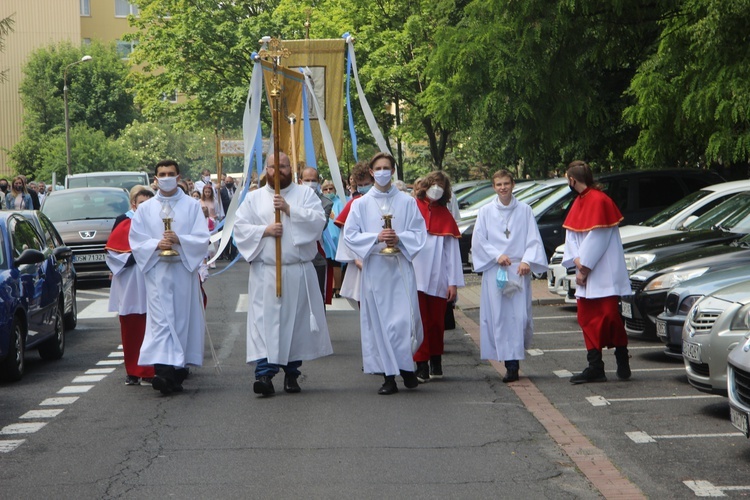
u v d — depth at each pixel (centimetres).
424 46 4109
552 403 1062
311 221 1113
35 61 8031
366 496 724
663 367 1264
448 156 5341
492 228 1191
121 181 3547
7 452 874
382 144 1839
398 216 1123
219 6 5356
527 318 1188
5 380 1254
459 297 2116
